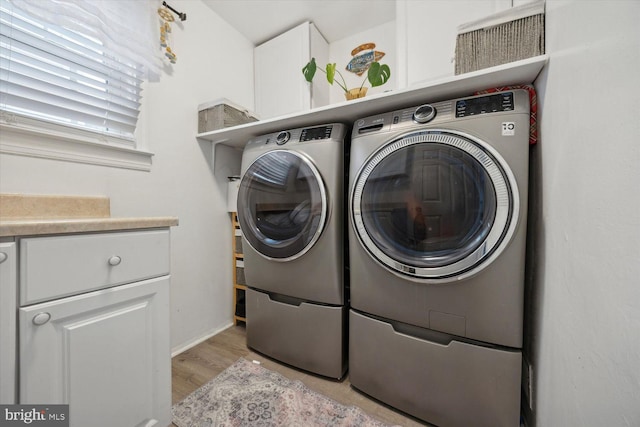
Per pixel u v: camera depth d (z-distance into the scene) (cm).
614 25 43
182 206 144
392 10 172
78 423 63
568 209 59
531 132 83
